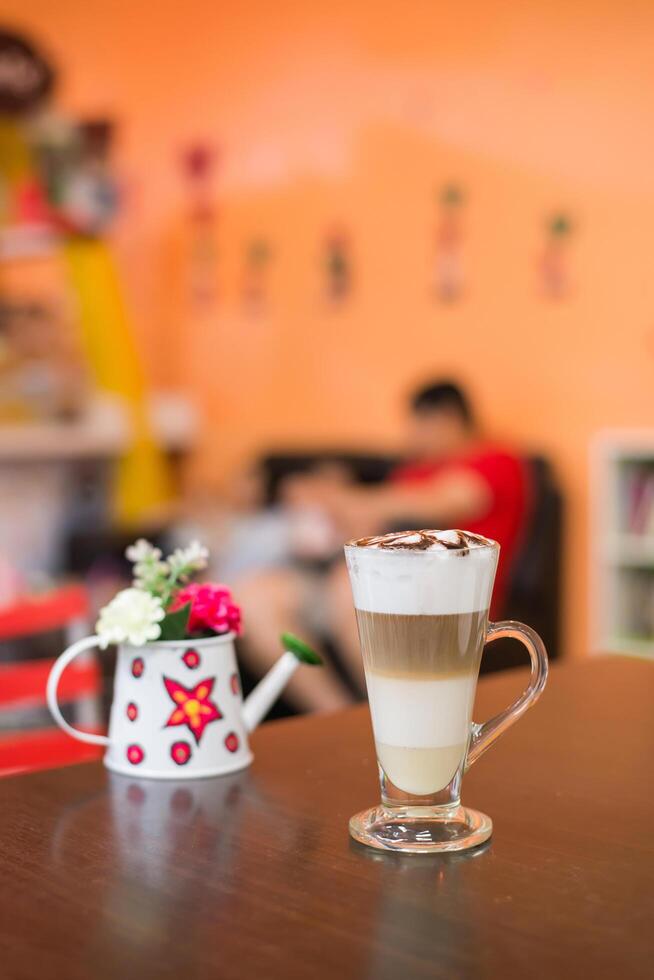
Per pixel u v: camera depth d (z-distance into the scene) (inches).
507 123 166.9
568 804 36.7
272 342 203.5
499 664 117.0
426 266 178.7
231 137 205.5
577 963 25.5
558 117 161.0
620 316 155.9
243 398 209.5
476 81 170.2
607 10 154.8
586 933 27.1
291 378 200.8
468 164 172.1
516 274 167.3
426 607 32.0
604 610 150.6
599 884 30.1
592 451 153.3
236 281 208.1
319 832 34.4
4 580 85.4
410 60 178.4
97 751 60.1
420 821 33.7
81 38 219.9
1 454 195.8
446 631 32.3
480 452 157.6
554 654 159.0
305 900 29.2
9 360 208.7
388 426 185.8
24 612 63.6
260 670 150.5
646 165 152.2
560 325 162.7
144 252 219.6
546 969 25.2
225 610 41.7
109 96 219.6
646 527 147.9
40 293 221.3
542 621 157.4
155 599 41.0
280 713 148.6
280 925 27.7
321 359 195.8
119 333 211.0
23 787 39.6
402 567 31.8
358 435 190.2
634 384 154.9
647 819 35.3
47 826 35.3
